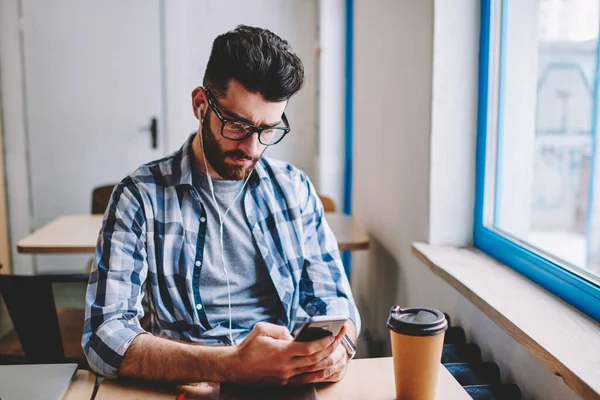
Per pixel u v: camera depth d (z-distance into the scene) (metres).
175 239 1.22
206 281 1.25
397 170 2.06
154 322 1.25
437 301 1.69
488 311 1.18
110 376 0.99
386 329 2.26
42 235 2.19
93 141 3.74
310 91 3.94
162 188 1.24
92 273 1.12
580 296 1.14
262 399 0.91
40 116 3.68
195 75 3.80
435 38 1.62
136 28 3.66
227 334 1.23
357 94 2.88
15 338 1.91
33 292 1.47
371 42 2.50
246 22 3.81
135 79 3.71
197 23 3.76
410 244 1.92
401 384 0.89
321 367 0.95
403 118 1.97
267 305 1.30
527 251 1.38
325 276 1.35
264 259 1.29
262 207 1.32
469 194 1.68
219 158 1.17
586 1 1.73
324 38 3.56
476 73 1.64
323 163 3.68
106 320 1.06
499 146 1.63
